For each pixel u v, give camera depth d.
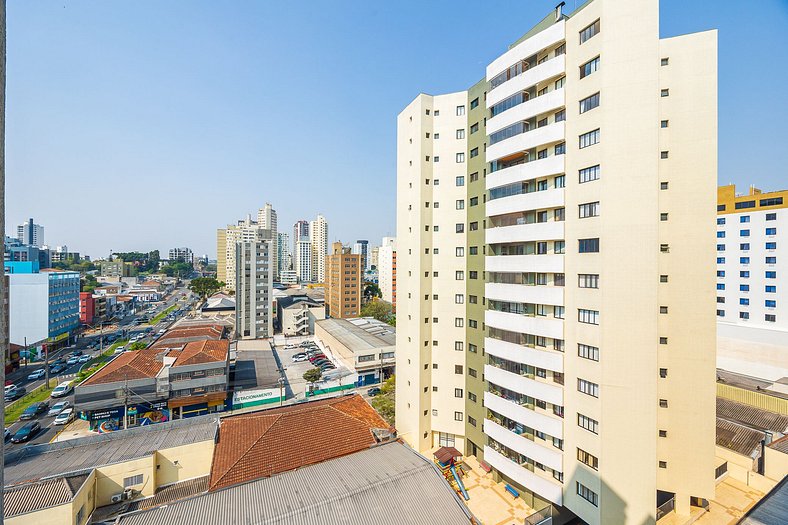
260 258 96.62
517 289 30.84
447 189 39.62
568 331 27.47
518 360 30.56
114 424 46.03
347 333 80.69
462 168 39.09
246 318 95.06
